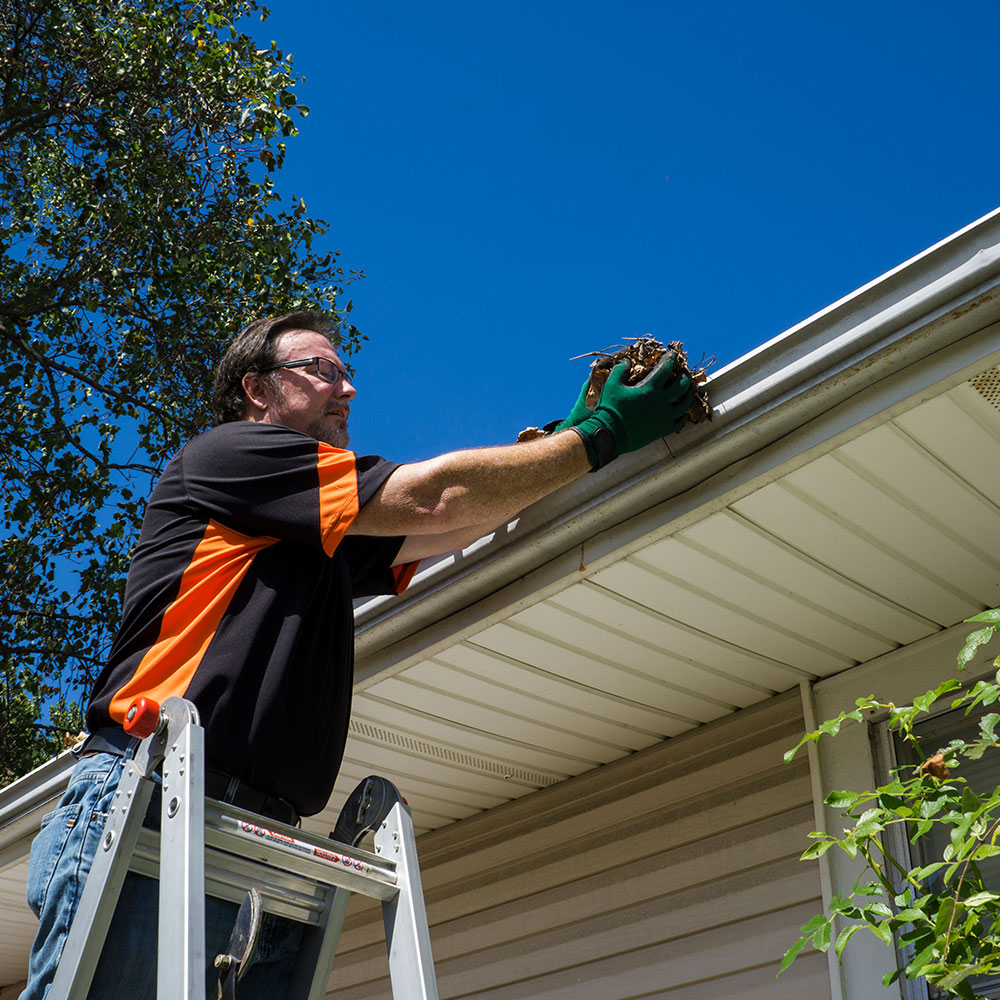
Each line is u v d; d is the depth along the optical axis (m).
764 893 3.65
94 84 10.44
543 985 4.14
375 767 4.17
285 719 2.02
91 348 11.12
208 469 2.17
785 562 3.05
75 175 10.80
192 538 2.13
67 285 10.58
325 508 2.10
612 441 2.48
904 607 3.32
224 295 10.98
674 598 3.19
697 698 3.83
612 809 4.21
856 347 2.45
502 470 2.27
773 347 2.57
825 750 3.63
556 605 3.17
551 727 3.95
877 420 2.49
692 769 4.02
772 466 2.63
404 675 3.50
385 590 2.65
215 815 1.80
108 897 1.76
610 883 4.11
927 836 3.30
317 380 2.52
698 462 2.70
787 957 2.27
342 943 5.15
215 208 10.92
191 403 10.80
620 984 3.91
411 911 1.97
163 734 1.82
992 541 3.01
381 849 2.10
